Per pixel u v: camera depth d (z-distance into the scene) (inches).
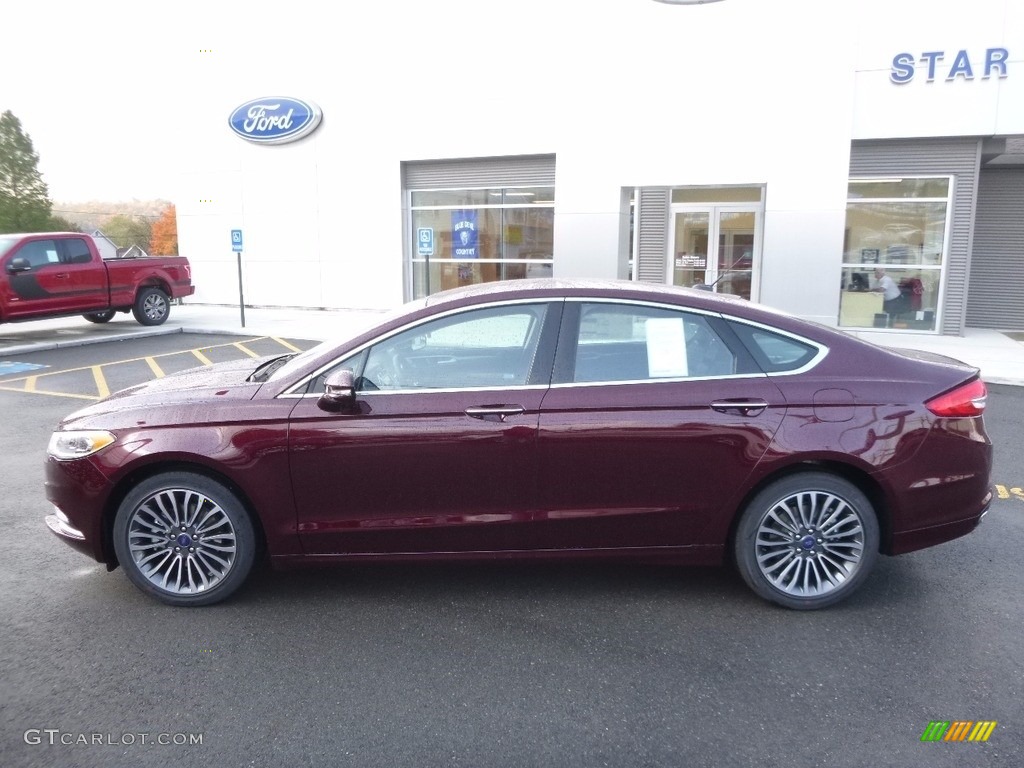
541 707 123.2
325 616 154.3
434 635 146.4
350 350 155.3
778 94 526.9
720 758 110.9
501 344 155.8
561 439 149.9
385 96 688.4
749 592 164.7
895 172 542.0
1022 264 582.6
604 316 156.4
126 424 154.1
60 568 177.2
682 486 152.1
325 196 730.2
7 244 531.2
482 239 692.7
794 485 151.9
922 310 557.0
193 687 129.0
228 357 491.5
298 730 117.6
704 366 154.3
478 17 645.3
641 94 555.2
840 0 509.0
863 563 153.5
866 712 121.6
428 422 150.5
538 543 155.7
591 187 576.1
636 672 133.3
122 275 597.3
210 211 779.4
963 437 153.2
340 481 152.1
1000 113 504.4
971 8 498.6
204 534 155.9
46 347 521.3
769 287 545.6
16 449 279.9
